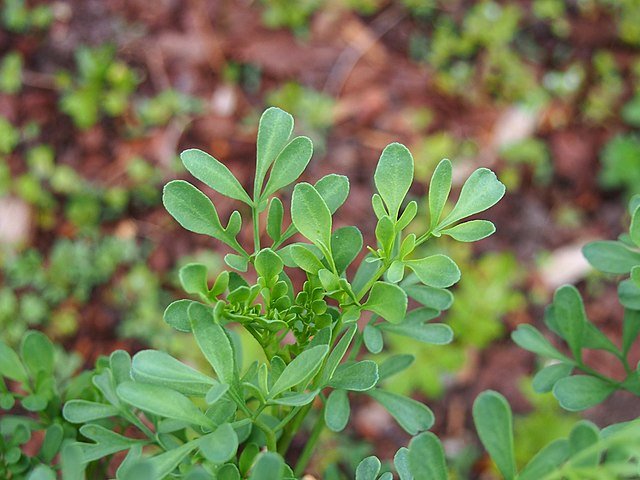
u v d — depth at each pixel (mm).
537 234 728
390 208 187
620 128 781
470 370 659
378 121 771
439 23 814
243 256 197
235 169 739
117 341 671
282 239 202
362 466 193
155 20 793
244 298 179
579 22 816
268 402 176
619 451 155
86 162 732
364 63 792
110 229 712
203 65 778
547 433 583
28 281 679
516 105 781
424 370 598
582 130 777
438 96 783
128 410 221
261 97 774
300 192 180
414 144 759
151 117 750
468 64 799
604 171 754
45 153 725
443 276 181
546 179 752
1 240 693
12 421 252
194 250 701
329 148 751
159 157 736
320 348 171
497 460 155
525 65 796
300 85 779
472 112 780
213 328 172
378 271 192
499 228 726
